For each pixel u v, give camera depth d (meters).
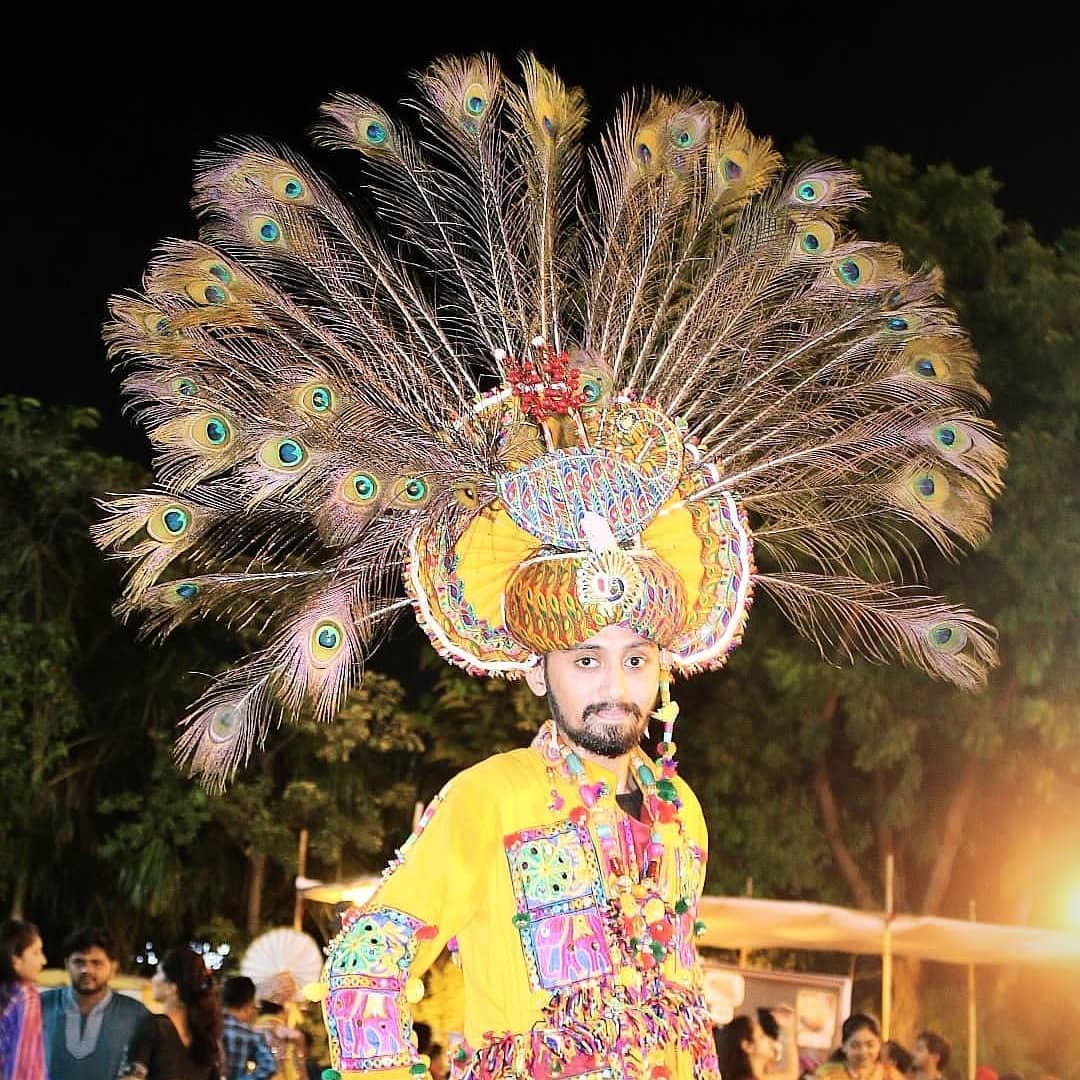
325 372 3.14
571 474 3.02
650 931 2.84
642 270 3.55
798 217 3.65
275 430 3.11
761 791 15.47
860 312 3.58
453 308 3.58
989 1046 14.91
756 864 15.41
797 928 11.51
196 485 3.28
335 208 3.60
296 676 3.14
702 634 3.29
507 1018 2.78
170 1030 6.42
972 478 3.58
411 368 3.31
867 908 15.47
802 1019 11.02
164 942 14.93
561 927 2.80
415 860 2.79
